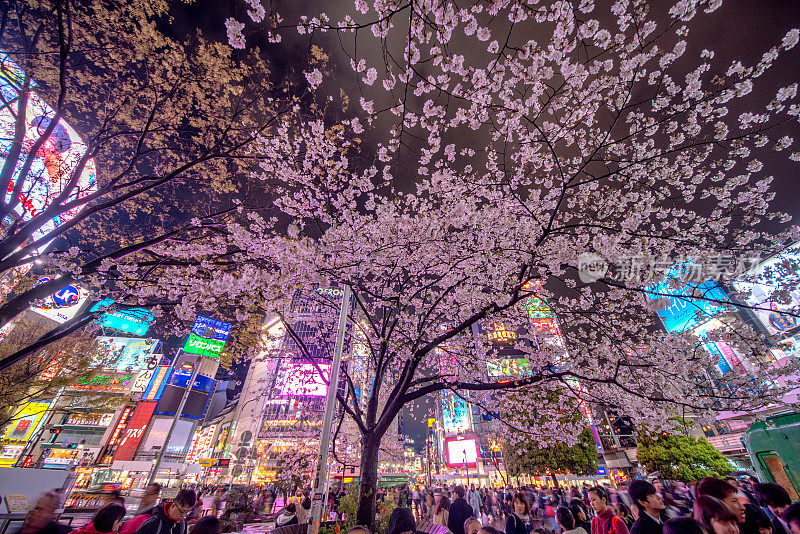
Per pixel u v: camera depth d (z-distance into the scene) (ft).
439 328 28.60
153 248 26.35
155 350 188.96
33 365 45.19
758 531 10.03
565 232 20.35
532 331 30.40
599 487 13.71
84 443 151.74
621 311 31.09
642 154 22.97
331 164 26.66
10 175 20.22
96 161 28.78
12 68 21.66
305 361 36.37
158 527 11.42
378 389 30.81
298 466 50.80
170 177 23.22
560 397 32.35
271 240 25.12
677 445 72.08
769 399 23.68
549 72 18.31
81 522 38.91
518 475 86.69
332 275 23.36
